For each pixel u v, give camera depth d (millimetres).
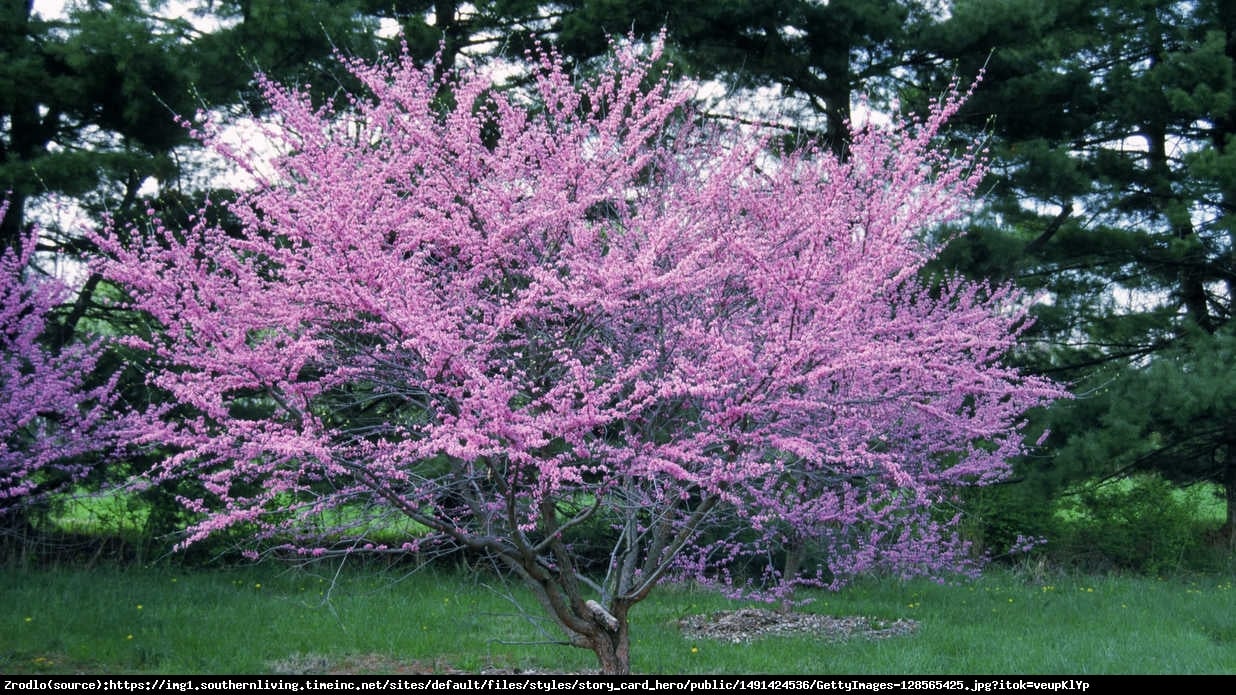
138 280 5152
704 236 6164
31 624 7418
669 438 5961
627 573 5863
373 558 9266
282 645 7047
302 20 9383
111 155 9492
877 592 10023
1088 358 14359
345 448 5211
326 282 5078
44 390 8266
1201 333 12734
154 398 9781
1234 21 14000
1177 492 15930
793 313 5273
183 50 9594
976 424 7965
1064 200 12977
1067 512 14078
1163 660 6941
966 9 12297
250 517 5160
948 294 9484
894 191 6066
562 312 5910
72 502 10211
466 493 5773
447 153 6090
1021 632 8109
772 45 12383
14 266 8531
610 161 6504
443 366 4926
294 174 6355
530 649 7027
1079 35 14867
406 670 6469
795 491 8250
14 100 9297
